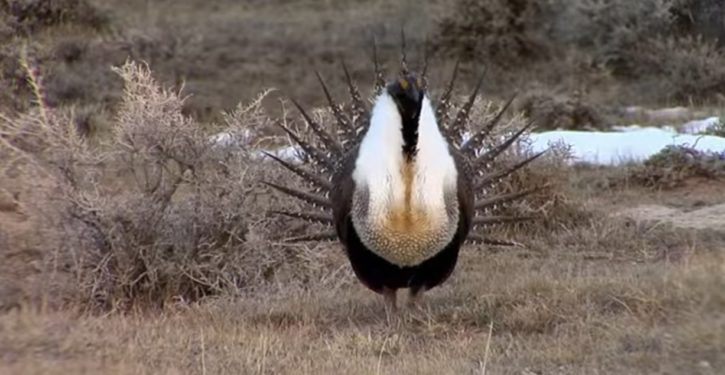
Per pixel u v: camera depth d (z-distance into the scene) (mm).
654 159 20469
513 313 11586
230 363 9984
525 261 15062
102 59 32625
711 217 17688
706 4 33562
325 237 12578
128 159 14508
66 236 14227
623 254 15555
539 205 17000
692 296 11336
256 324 11984
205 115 28875
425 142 10977
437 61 33625
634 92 31281
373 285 11602
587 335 10711
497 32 33656
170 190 14477
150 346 10453
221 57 33781
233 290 13953
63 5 35000
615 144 23359
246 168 14477
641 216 17797
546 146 20578
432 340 11109
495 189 16172
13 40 32688
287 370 9812
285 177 14562
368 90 30734
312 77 32469
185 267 14148
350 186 11375
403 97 10867
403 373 9758
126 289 14039
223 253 14281
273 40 35062
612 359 10000
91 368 9523
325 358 10273
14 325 10836
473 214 11898
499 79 32125
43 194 14320
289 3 38875
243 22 36531
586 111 26812
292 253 14570
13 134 14844
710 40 33469
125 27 35344
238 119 14945
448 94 12539
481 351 10516
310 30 36000
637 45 32969
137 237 14125
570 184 18703
